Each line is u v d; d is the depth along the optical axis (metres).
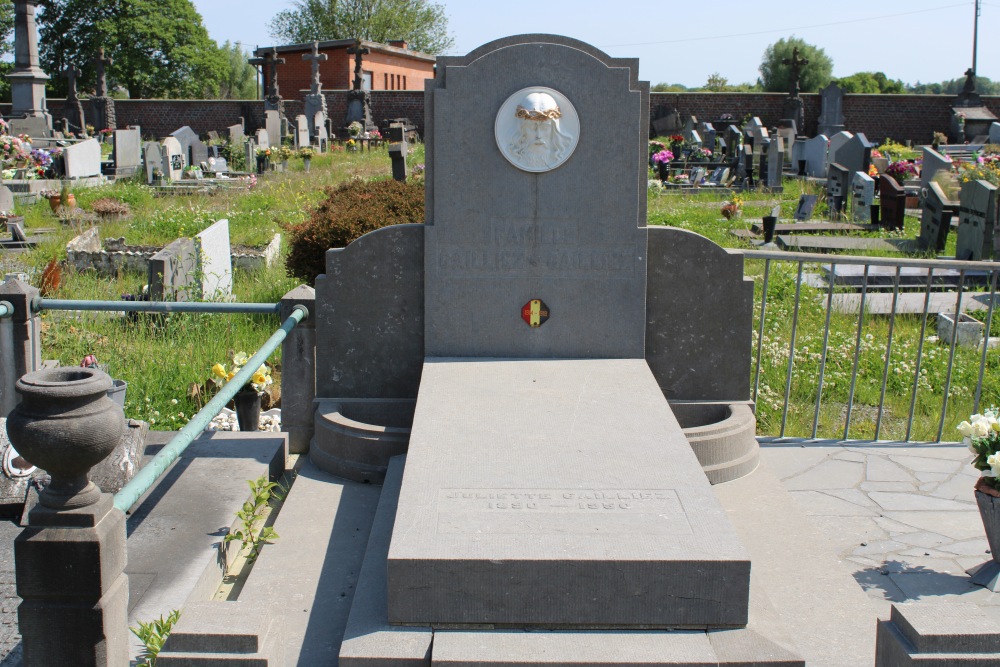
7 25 57.31
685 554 3.14
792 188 23.23
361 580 3.55
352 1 67.50
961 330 8.96
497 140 4.97
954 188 18.70
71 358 7.42
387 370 5.33
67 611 2.68
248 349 7.96
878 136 41.69
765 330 9.06
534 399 4.55
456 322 5.19
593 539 3.23
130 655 3.16
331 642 3.33
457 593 3.15
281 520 4.32
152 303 5.41
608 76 4.94
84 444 2.55
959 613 2.70
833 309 10.00
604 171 5.03
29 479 4.38
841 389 7.64
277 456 5.07
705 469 4.72
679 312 5.27
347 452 4.83
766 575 3.80
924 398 7.54
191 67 60.47
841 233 15.87
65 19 57.50
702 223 16.69
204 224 14.76
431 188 5.06
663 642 3.08
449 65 4.94
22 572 2.64
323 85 51.75
